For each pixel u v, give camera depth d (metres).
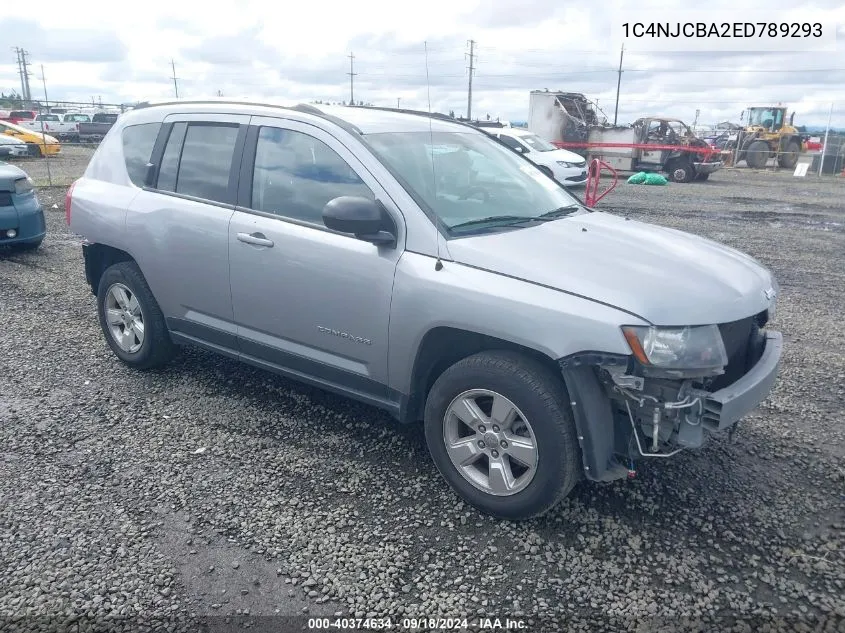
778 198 18.70
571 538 3.33
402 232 3.65
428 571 3.10
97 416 4.54
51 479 3.79
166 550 3.22
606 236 3.83
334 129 4.03
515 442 3.33
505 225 3.83
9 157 25.80
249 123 4.42
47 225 11.37
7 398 4.78
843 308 7.35
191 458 4.04
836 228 12.95
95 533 3.33
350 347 3.89
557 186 4.82
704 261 3.60
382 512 3.54
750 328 3.61
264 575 3.07
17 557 3.16
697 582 3.04
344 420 4.53
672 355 3.00
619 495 3.68
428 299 3.47
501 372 3.29
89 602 2.89
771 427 4.48
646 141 26.23
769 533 3.39
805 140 34.41
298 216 4.09
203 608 2.87
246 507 3.56
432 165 4.05
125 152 5.19
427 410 3.64
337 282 3.83
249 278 4.26
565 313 3.09
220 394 4.90
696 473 3.90
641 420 3.21
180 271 4.65
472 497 3.51
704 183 24.81
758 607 2.90
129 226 4.91
